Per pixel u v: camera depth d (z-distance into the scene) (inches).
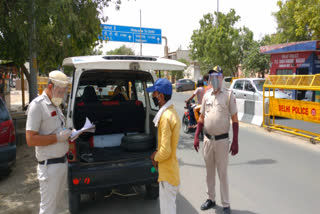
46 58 358.6
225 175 146.3
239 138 321.4
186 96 951.0
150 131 174.1
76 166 134.7
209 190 155.3
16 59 347.6
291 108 332.5
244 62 909.8
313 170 214.1
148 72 176.1
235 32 938.1
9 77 537.3
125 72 178.1
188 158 250.5
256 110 408.2
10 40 314.8
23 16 275.3
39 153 108.7
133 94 218.8
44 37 337.4
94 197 166.9
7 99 527.8
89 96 189.6
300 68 663.8
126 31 931.3
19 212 152.4
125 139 157.5
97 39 391.5
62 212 152.6
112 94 221.9
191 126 334.6
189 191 179.2
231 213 149.4
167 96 107.8
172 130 106.0
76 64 137.1
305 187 183.2
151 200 167.6
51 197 111.4
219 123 142.0
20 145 292.5
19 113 464.1
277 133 345.4
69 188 134.3
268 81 375.6
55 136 107.0
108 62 141.7
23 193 177.3
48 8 262.4
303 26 682.8
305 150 269.0
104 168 137.8
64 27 307.0
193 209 154.6
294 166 223.6
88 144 154.9
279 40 927.7
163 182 108.7
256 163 231.9
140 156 150.5
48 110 107.3
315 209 153.6
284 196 170.1
